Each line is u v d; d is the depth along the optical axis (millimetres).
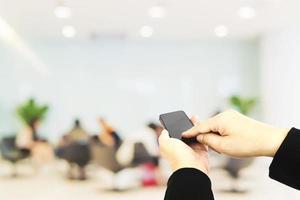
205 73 11438
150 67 11445
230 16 7891
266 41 10094
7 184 7434
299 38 8273
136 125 11383
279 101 9281
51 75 11258
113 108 11383
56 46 11273
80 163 7785
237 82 11375
